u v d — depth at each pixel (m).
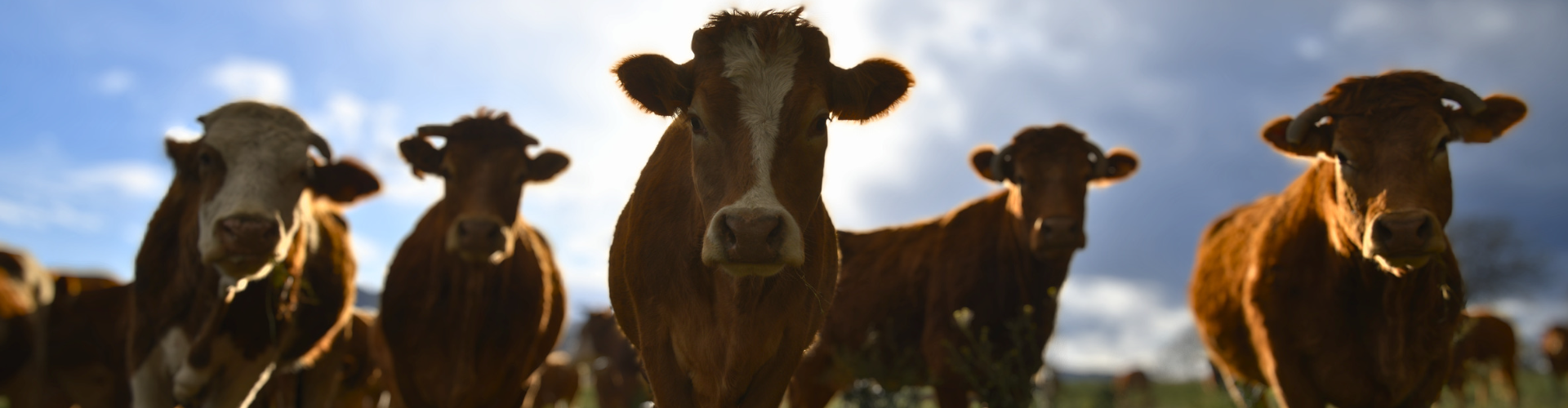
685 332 3.92
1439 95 4.78
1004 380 6.26
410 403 6.33
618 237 4.54
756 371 3.92
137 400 5.86
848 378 7.37
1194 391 24.50
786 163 3.42
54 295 7.33
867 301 7.36
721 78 3.53
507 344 6.37
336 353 7.14
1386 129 4.69
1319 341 5.32
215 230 5.16
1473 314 15.46
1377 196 4.58
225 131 5.48
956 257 7.13
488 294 6.28
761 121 3.43
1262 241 5.71
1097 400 14.78
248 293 5.84
